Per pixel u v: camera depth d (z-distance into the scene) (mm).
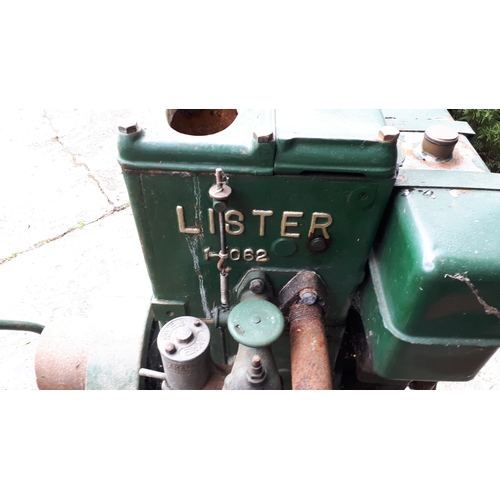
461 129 1396
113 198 3049
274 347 1590
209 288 1397
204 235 1263
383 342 1183
